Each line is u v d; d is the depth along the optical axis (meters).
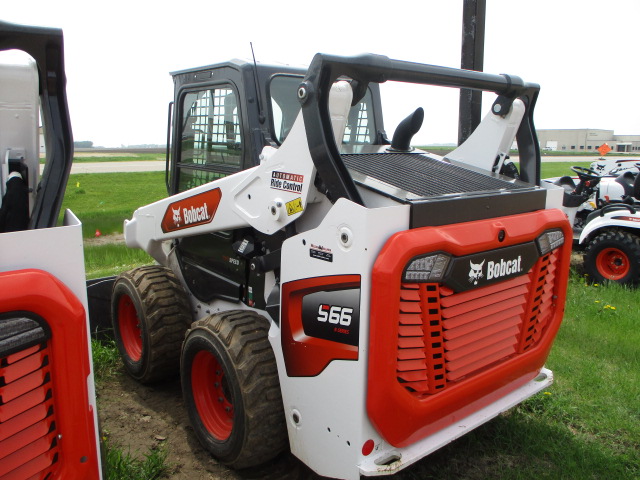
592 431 3.42
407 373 2.30
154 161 41.47
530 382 3.08
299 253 2.47
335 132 2.39
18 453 1.67
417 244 2.18
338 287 2.29
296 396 2.58
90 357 1.86
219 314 3.02
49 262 1.72
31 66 1.94
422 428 2.42
